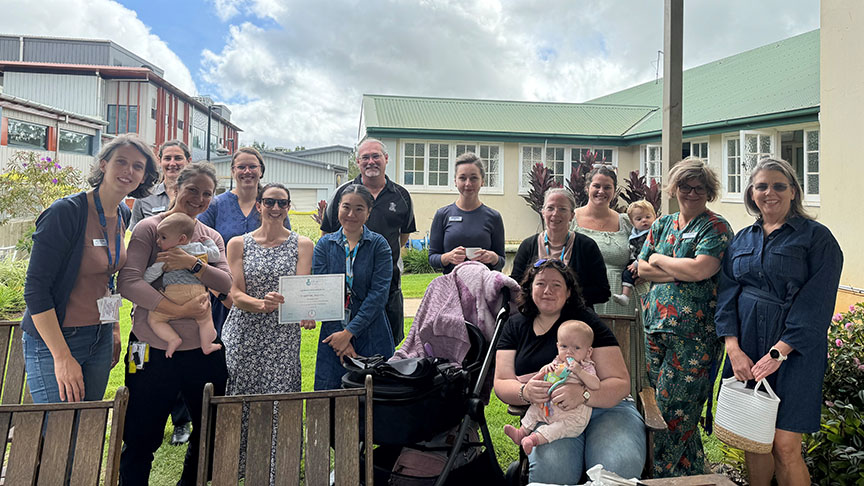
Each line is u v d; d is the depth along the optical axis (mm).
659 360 3312
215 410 2480
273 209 3352
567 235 3553
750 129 11273
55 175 12992
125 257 2855
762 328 2791
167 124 29547
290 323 3303
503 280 3262
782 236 2789
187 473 3072
